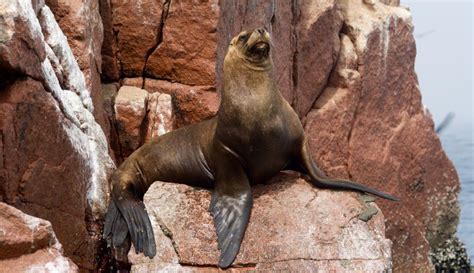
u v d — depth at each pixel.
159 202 22.97
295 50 31.12
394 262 34.22
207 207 22.92
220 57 27.42
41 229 18.52
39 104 21.39
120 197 23.92
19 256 18.27
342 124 32.38
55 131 21.97
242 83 23.17
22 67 20.92
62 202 22.41
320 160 31.84
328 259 21.59
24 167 21.20
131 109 26.83
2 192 20.77
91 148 24.39
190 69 27.23
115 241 22.97
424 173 35.44
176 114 27.55
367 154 33.22
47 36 24.12
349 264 21.53
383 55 33.66
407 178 34.81
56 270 18.23
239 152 23.12
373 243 21.95
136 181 24.81
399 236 34.34
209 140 24.03
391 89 34.34
